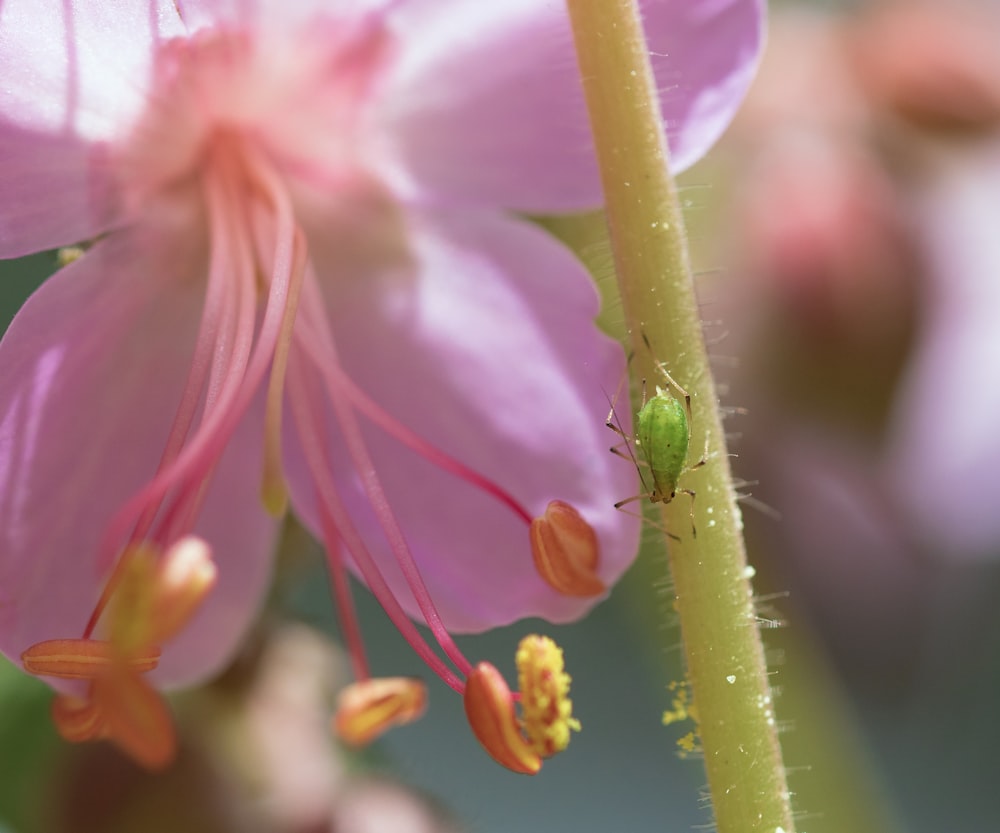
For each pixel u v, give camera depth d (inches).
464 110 3.7
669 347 3.2
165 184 3.7
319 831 3.9
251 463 3.7
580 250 3.9
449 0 3.6
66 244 3.6
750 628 3.2
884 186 4.9
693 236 4.7
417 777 4.1
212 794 3.9
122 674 3.1
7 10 3.4
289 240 3.6
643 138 3.2
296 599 4.2
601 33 3.2
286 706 4.0
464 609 3.6
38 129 3.5
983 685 7.5
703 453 3.2
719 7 3.5
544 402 3.6
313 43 3.7
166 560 3.2
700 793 3.5
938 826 7.7
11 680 4.0
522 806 7.5
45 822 3.9
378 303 3.7
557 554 3.4
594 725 7.7
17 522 3.5
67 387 3.6
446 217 3.7
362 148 3.7
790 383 4.8
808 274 4.7
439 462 3.5
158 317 3.6
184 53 3.6
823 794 4.4
